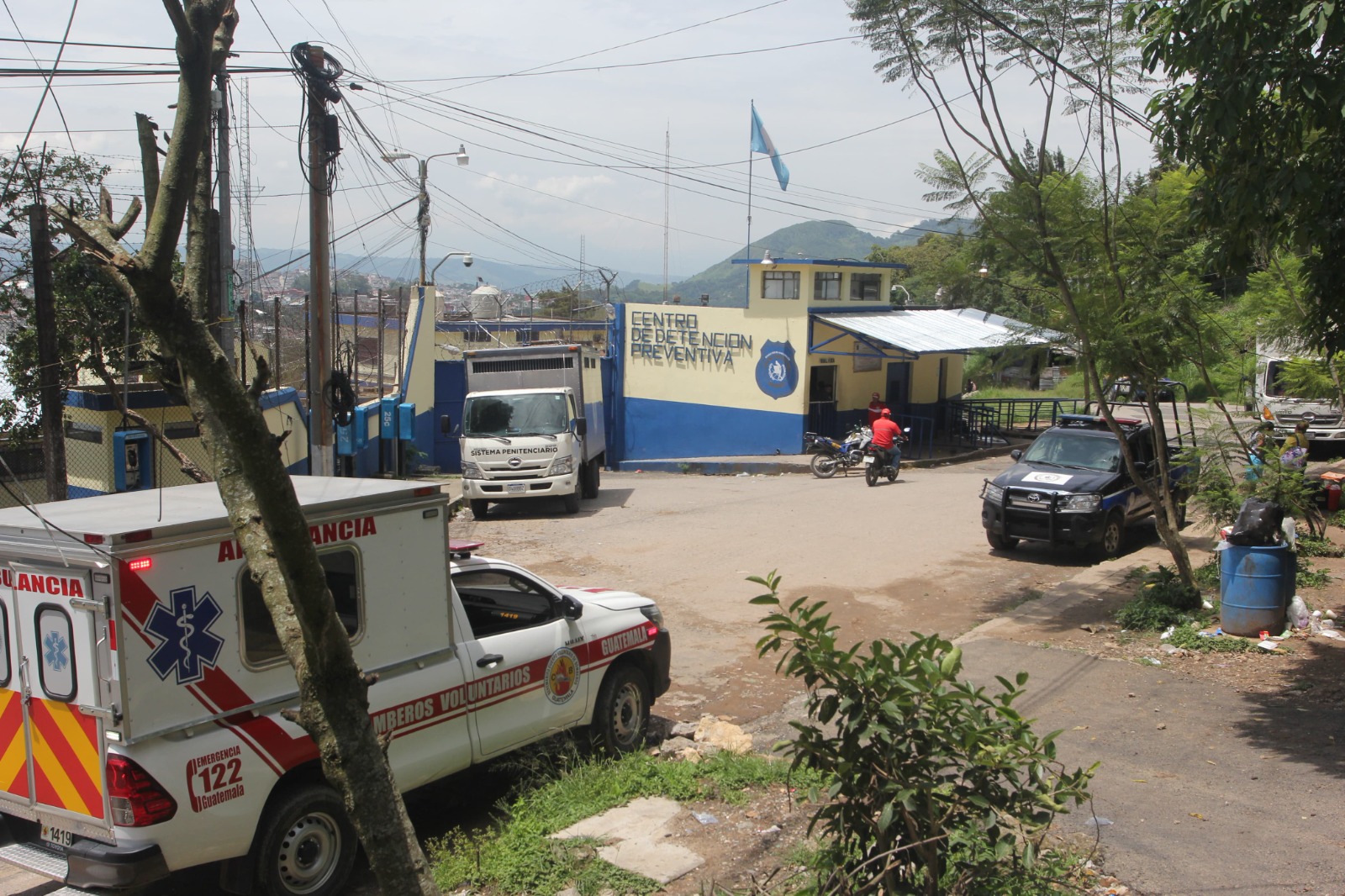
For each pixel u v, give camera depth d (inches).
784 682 348.2
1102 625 401.4
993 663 351.9
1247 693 312.2
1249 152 275.0
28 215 392.5
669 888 197.5
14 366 468.8
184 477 480.4
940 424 1278.3
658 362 1139.9
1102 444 579.5
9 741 186.1
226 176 495.8
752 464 1009.5
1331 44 246.7
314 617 105.0
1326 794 235.6
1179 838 214.7
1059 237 399.5
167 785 175.2
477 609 267.3
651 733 299.0
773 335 1053.2
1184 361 430.0
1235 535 368.5
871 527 647.1
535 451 711.7
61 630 177.6
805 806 234.1
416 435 999.6
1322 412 917.8
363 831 109.3
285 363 826.2
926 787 141.9
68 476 478.9
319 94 475.8
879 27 391.5
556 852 210.7
